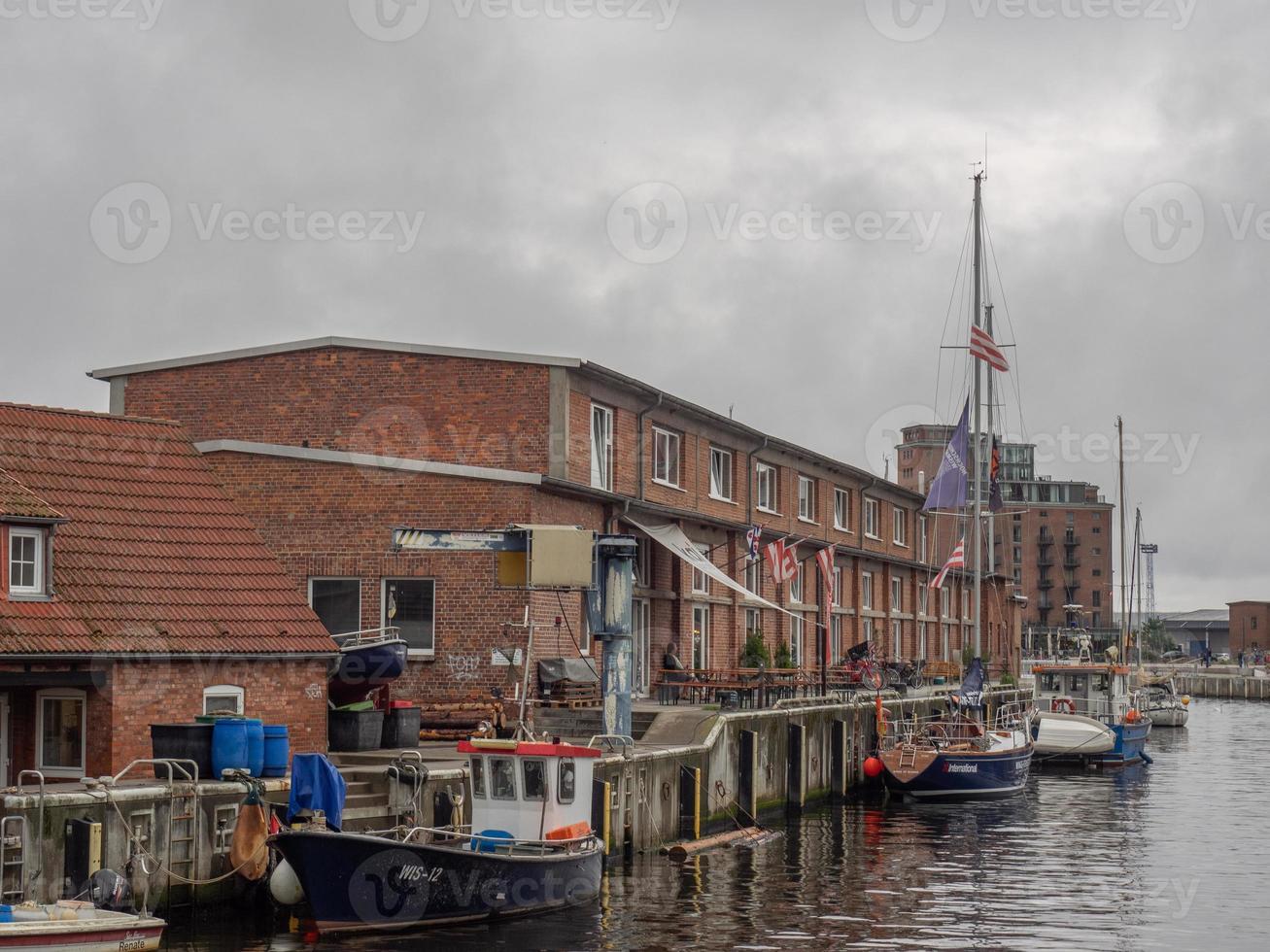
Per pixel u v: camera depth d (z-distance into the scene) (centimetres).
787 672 4097
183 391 3747
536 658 3300
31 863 1775
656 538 3803
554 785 2211
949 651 6869
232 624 2548
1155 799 4147
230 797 2047
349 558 3362
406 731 2906
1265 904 2445
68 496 2592
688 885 2498
